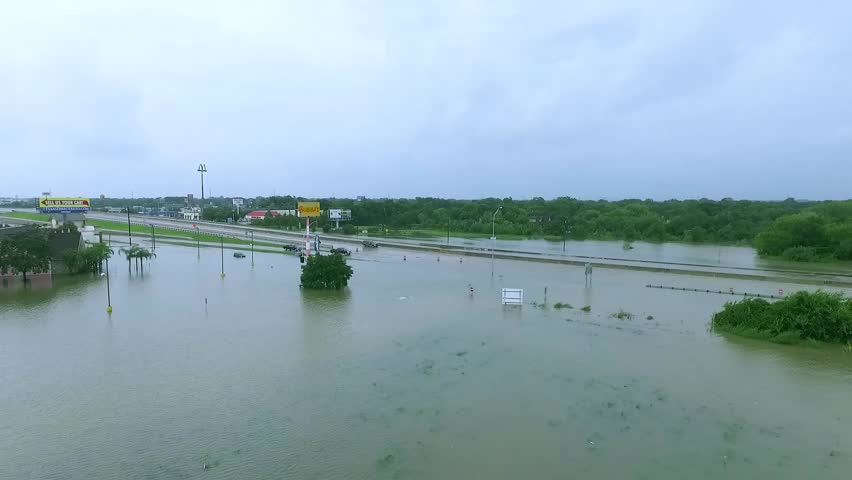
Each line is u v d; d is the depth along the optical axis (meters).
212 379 37.00
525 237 178.38
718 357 42.00
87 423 30.14
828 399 33.84
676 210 192.50
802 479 24.86
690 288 73.00
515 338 47.56
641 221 174.62
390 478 24.62
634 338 47.50
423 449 27.38
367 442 28.06
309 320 54.12
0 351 43.06
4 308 59.25
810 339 45.44
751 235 151.00
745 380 37.09
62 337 47.25
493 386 35.97
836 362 40.72
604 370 39.12
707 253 125.56
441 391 35.06
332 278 73.12
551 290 71.88
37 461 26.02
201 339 46.78
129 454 26.72
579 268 95.62
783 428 29.98
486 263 103.69
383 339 47.12
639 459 26.56
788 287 73.88
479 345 45.44
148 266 96.38
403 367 39.72
